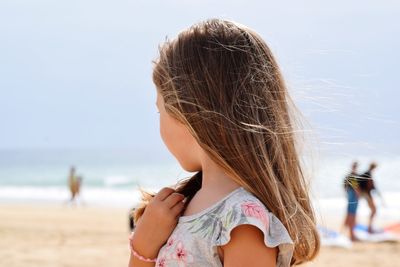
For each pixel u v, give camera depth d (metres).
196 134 1.79
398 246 12.74
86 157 97.94
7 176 62.16
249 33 1.89
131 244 1.96
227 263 1.69
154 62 1.92
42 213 24.42
